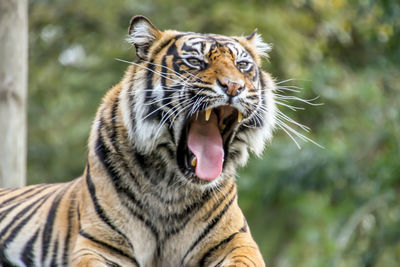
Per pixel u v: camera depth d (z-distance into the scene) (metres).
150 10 28.36
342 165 23.53
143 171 8.36
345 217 24.09
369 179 23.14
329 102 26.77
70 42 29.83
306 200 28.83
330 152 24.14
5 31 12.92
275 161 24.73
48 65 30.38
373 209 23.00
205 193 8.45
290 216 29.22
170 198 8.41
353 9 24.20
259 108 8.63
